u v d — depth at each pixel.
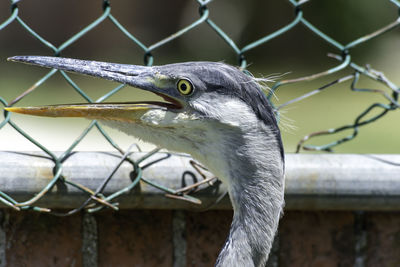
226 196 5.24
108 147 14.38
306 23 5.73
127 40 27.45
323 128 16.38
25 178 4.86
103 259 5.41
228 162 4.88
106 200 4.96
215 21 27.98
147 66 4.95
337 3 26.34
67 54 26.72
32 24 26.23
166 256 5.50
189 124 4.81
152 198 5.15
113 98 18.75
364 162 5.36
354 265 5.77
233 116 4.77
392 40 25.64
